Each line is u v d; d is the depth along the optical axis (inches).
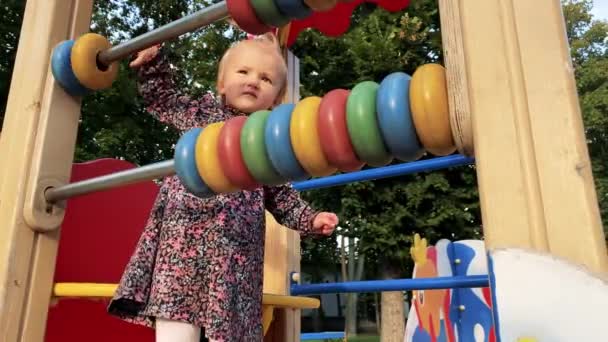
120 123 258.7
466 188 223.6
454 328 104.0
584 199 23.1
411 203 217.2
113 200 65.3
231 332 44.4
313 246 365.4
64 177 47.8
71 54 47.8
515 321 22.1
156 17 301.9
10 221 44.6
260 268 50.8
